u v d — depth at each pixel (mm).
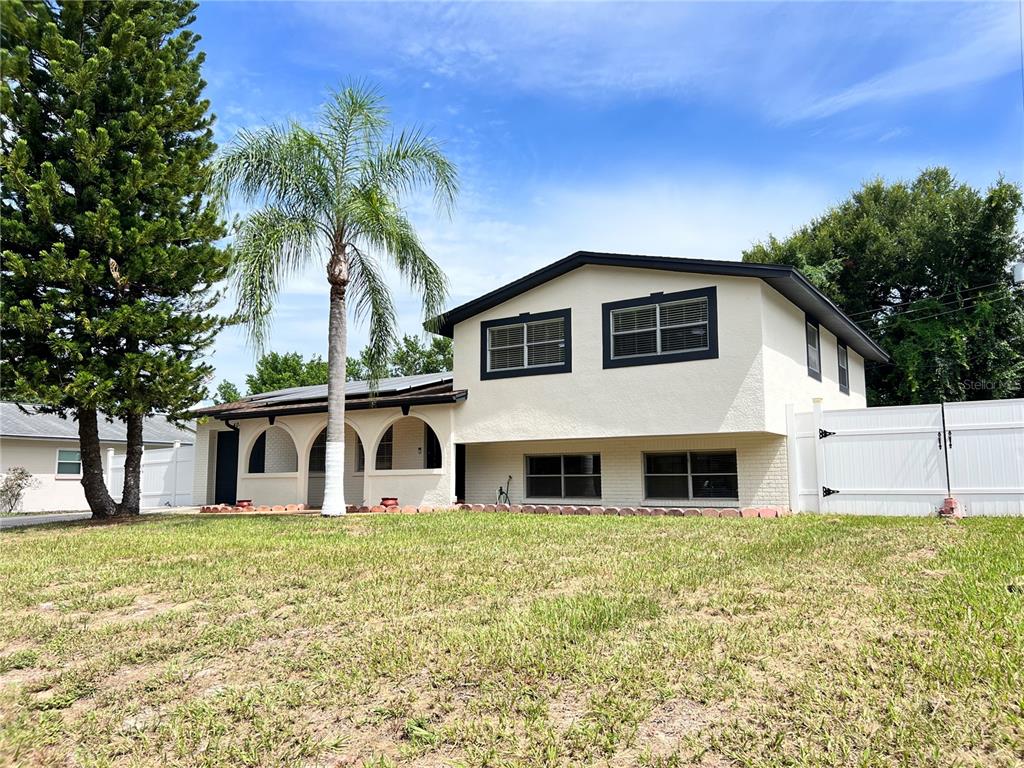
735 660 4094
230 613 5465
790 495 13633
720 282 13664
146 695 3904
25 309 12305
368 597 5816
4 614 5598
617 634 4625
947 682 3658
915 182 30828
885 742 3094
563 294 15492
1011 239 25203
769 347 13484
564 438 15078
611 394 14609
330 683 3975
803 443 13656
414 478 16688
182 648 4617
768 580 6098
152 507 22109
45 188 12555
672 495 15148
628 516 13266
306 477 18234
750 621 4844
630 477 15531
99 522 13820
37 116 12672
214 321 15172
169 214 14664
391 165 14164
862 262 28531
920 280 27625
